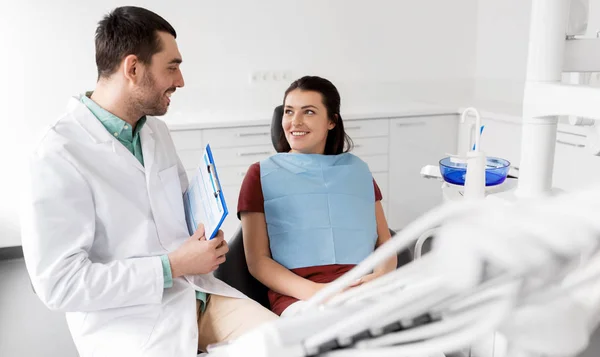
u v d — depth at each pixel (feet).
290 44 12.84
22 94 11.41
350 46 13.23
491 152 11.87
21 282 10.68
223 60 12.51
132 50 4.78
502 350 1.28
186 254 4.72
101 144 4.87
